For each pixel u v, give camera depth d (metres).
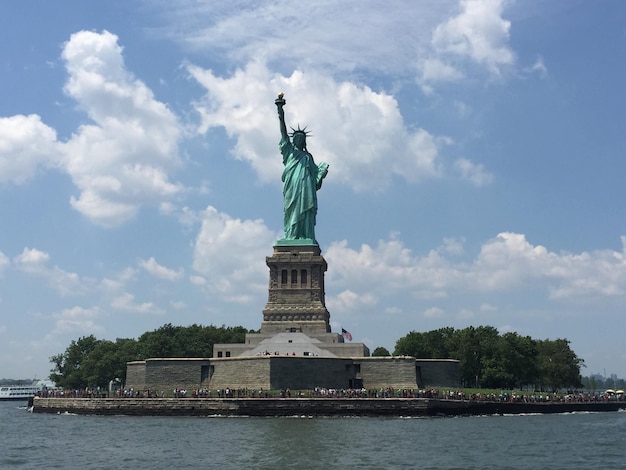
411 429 118.44
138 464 83.25
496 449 94.31
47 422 143.38
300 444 98.38
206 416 149.00
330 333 199.50
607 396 190.38
